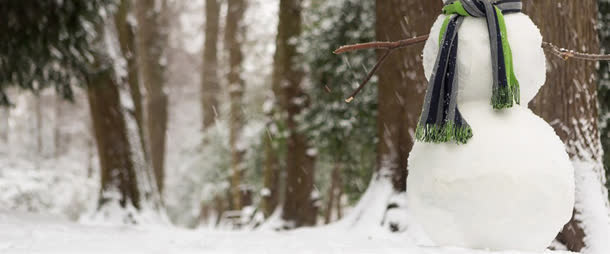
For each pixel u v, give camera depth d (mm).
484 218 5762
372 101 28516
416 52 16828
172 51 69438
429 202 6031
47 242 9852
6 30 19328
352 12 29391
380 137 17531
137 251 6816
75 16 19828
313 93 30812
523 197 5660
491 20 6031
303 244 8453
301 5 32625
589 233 12688
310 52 30250
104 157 27516
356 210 17031
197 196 59562
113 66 27219
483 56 6023
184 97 75938
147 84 48844
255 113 48938
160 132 48812
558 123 13102
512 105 5863
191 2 70688
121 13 29719
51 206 45656
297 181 31016
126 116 28078
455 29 6172
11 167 48000
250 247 7238
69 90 22625
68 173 54188
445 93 6059
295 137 31359
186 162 63938
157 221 27312
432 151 6062
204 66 55344
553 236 6016
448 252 5773
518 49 6117
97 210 26953
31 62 20797
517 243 5875
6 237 11602
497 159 5691
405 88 17016
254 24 54594
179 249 6984
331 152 30844
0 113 71938
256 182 45688
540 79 6301
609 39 21062
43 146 78250
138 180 27797
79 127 76062
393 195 16688
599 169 13352
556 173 5754
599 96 21297
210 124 55688
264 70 51281
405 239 15180
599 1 20984
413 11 16922
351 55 28828
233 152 48438
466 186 5742
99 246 8312
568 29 13062
